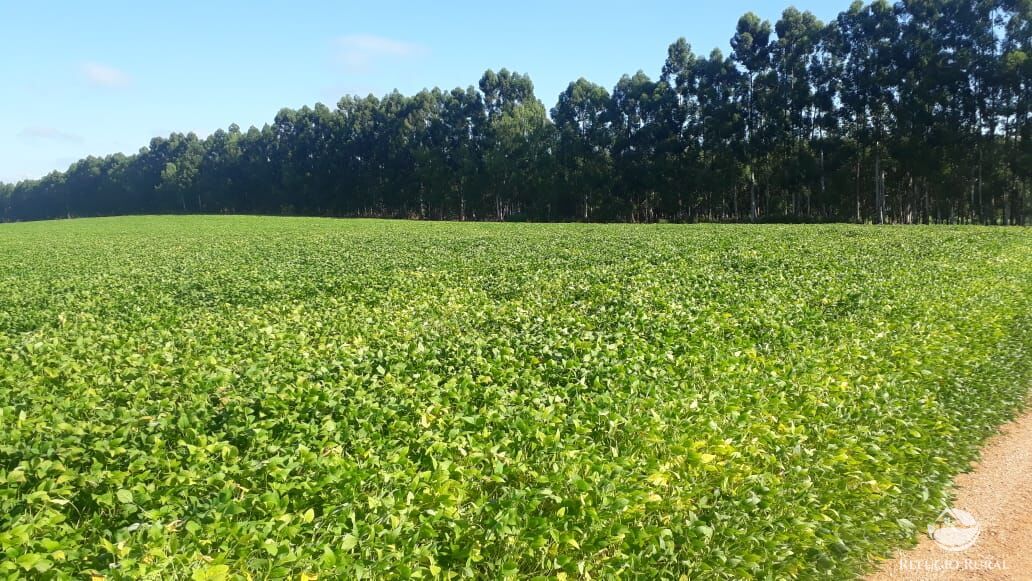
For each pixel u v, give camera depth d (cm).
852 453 689
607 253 2577
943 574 557
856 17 6838
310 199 11169
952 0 6316
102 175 13875
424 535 493
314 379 818
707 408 724
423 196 10300
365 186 10862
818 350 980
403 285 1734
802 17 7281
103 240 4388
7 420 662
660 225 5741
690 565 510
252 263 2483
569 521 518
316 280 1872
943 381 939
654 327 1093
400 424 665
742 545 539
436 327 1158
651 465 601
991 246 2722
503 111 9656
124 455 595
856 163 7156
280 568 429
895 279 1627
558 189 8912
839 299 1370
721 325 1099
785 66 7306
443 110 10631
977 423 848
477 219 10412
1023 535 611
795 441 692
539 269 2028
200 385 780
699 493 595
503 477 567
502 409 699
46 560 433
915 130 6500
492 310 1315
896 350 1003
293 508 529
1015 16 6141
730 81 7738
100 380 802
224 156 12256
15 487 527
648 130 8369
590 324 1127
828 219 7006
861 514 618
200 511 511
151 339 1074
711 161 7994
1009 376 1019
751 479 613
